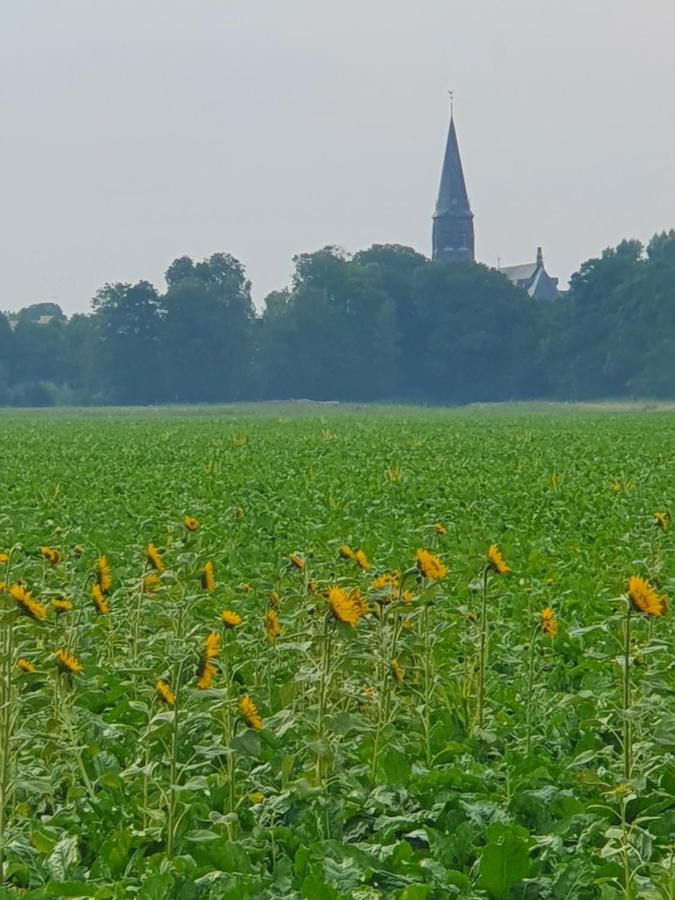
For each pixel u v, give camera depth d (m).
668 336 167.12
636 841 8.70
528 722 11.50
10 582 12.23
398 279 185.75
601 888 8.02
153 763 9.55
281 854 9.01
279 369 176.38
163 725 9.31
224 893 7.96
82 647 11.64
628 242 178.00
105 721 11.63
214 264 186.75
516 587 17.23
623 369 170.88
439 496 30.11
